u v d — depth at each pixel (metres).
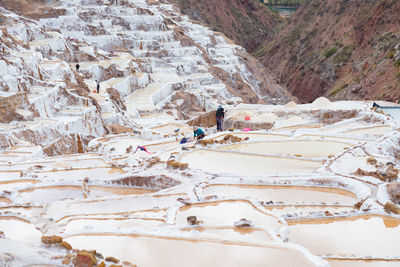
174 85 64.94
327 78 108.75
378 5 107.00
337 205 12.45
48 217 11.12
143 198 13.16
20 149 24.50
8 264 6.67
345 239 9.67
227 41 114.50
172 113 54.66
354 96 87.12
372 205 11.84
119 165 18.66
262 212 11.34
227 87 79.31
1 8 68.06
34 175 17.22
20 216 11.09
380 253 8.89
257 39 193.62
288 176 15.18
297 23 156.50
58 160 20.55
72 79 44.12
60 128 30.59
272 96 100.75
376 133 26.69
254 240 8.95
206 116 43.72
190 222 10.15
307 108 40.28
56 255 7.30
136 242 8.90
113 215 11.30
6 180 16.31
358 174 15.15
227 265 7.75
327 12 138.38
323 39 129.38
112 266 7.12
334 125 31.50
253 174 16.06
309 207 12.34
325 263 7.74
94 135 35.88
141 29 84.75
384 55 88.56
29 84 35.62
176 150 20.53
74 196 14.67
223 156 19.19
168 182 15.41
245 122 36.00
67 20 74.94
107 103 42.16
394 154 22.09
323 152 20.14
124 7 89.62
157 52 77.69
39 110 32.16
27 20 65.62
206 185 14.36
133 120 45.28
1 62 32.34
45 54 52.03
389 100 75.62
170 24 96.62
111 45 75.06
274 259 7.98
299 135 23.98
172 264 7.83
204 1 184.38
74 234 9.38
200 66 80.62
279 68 141.88
